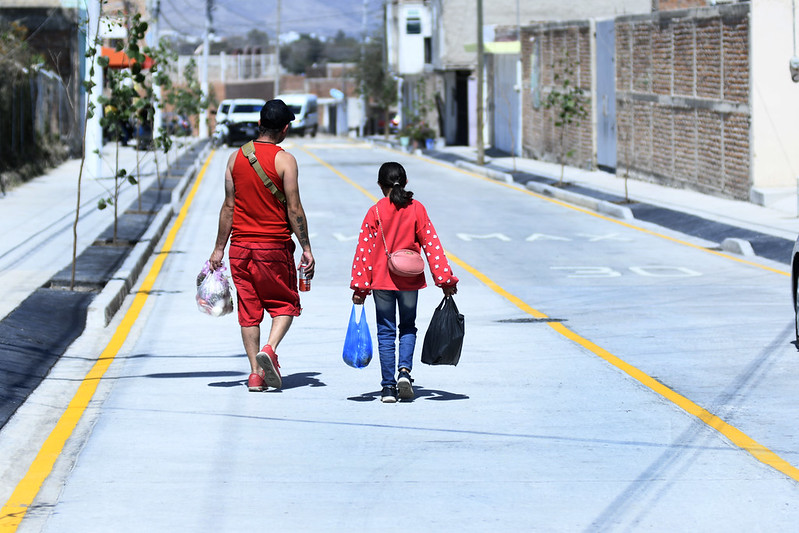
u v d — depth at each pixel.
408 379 14.02
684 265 28.44
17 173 49.34
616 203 42.31
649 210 39.88
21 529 9.52
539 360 16.80
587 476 10.95
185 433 12.62
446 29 86.62
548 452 11.82
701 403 13.95
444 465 11.38
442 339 13.93
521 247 32.00
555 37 65.38
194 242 32.91
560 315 21.06
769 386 14.83
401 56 100.19
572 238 34.16
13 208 38.53
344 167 65.81
